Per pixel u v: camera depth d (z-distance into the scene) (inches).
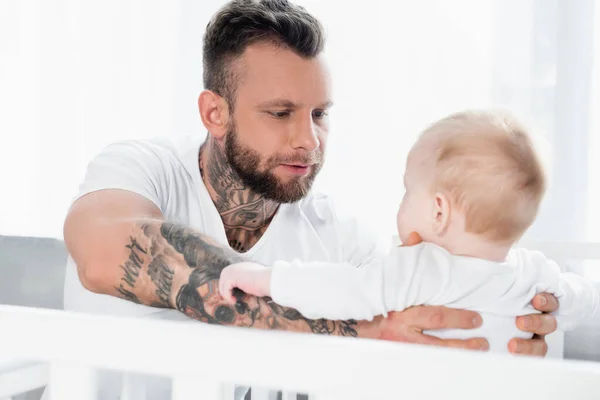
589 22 71.2
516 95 72.6
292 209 48.1
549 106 71.9
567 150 71.2
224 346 18.1
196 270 30.9
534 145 31.5
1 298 60.2
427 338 28.5
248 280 29.1
